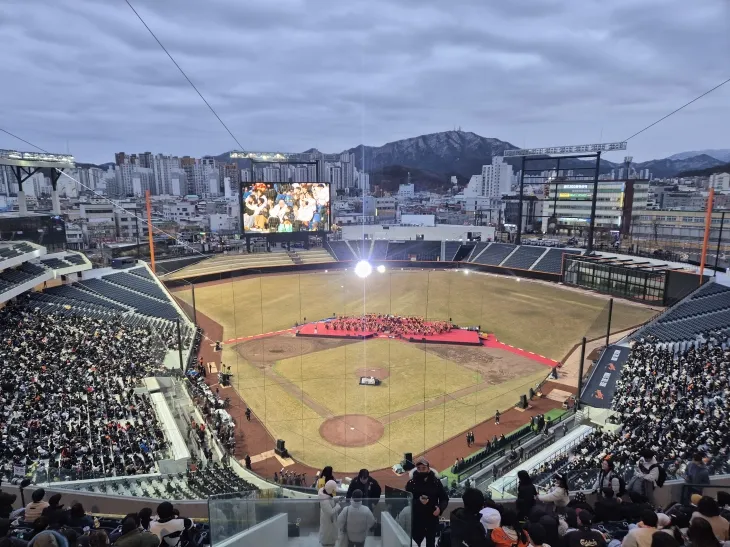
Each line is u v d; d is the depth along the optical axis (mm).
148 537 8555
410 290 94000
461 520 8688
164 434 32938
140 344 52125
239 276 108125
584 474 19766
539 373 51469
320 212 116000
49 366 39281
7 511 11500
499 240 132125
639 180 136875
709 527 6938
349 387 47344
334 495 10320
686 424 30562
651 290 80688
